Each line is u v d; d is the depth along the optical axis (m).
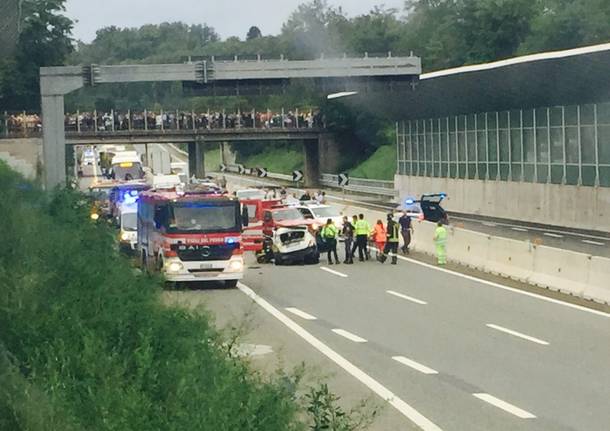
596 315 24.97
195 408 10.05
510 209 66.06
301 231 41.06
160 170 93.81
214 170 148.25
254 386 11.21
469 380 16.97
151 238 33.88
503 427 13.54
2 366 10.52
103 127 89.44
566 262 30.34
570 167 58.25
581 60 48.97
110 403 9.95
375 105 84.38
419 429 13.47
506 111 65.81
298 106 117.00
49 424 9.09
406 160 85.88
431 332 22.67
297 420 11.17
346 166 106.88
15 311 12.61
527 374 17.42
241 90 56.09
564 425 13.62
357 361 19.00
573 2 108.12
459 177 74.25
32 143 66.88
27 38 88.50
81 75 50.31
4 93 88.12
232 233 32.25
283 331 23.08
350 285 33.16
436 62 115.19
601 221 54.94
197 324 14.58
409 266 39.16
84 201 34.38
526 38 105.69
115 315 14.02
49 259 15.84
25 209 20.56
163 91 142.25
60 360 11.54
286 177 115.00
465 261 38.84
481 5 112.12
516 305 27.19
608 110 53.84
